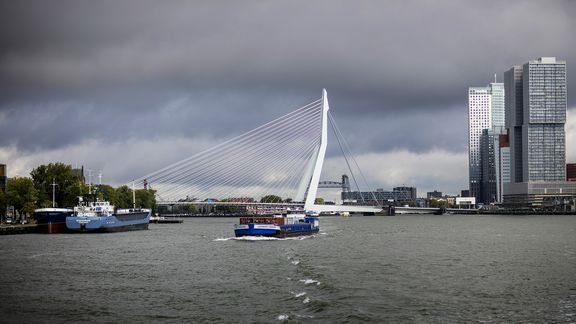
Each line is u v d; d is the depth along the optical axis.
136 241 164.50
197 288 77.44
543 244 156.38
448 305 66.56
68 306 66.75
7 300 70.25
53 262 108.94
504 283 82.31
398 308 64.62
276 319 59.12
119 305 67.00
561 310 64.44
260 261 108.88
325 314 61.22
